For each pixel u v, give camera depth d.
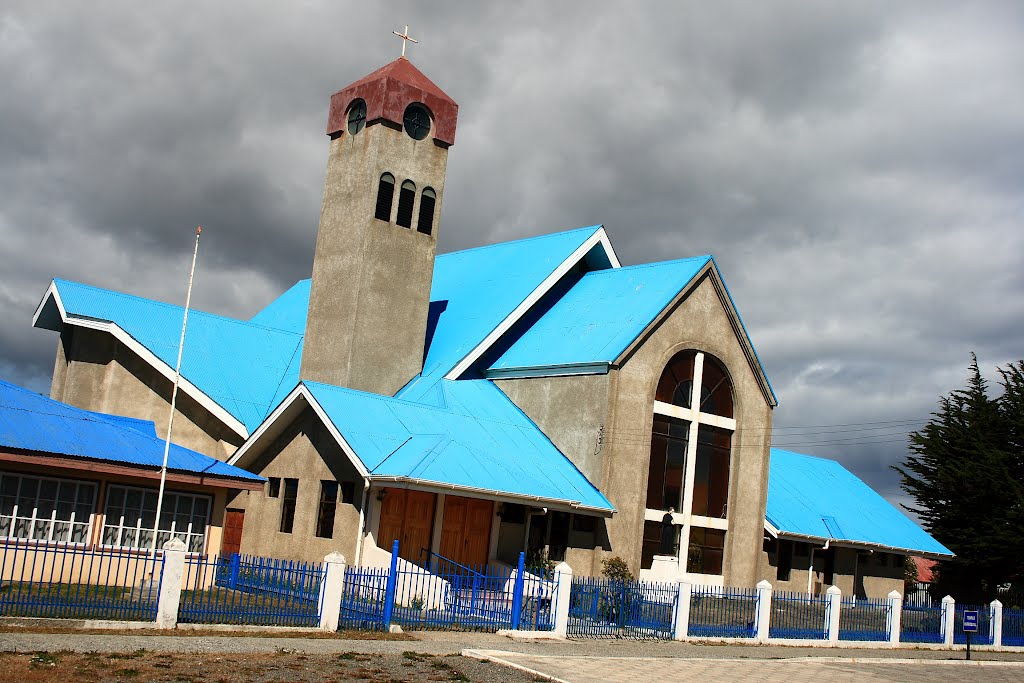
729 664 23.41
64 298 36.50
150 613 20.69
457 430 32.84
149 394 36.78
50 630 18.38
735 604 29.69
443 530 31.69
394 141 38.25
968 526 53.59
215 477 28.02
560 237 43.06
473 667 18.75
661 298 37.12
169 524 27.91
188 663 16.33
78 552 25.70
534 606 25.23
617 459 34.53
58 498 26.38
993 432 54.75
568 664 20.39
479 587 26.41
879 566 46.75
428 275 38.88
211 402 35.97
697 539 37.47
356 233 37.53
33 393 28.17
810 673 23.56
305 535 30.92
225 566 23.16
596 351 35.72
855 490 48.62
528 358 37.84
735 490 38.66
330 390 31.39
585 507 32.38
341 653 18.70
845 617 31.84
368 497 29.12
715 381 38.84
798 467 48.06
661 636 27.36
